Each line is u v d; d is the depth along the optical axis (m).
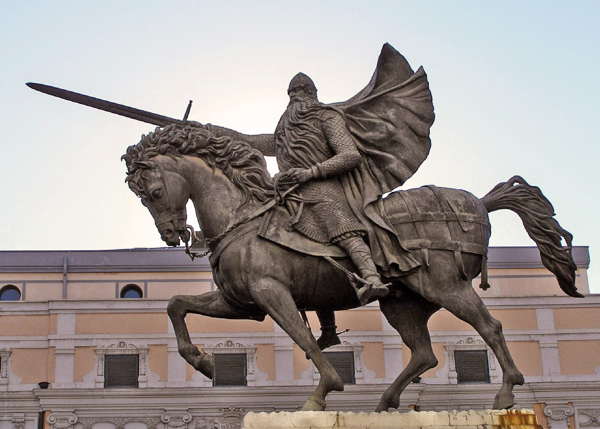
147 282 27.23
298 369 25.44
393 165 6.56
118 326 25.50
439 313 25.92
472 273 6.46
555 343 26.12
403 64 6.85
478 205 6.57
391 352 25.64
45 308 25.59
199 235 6.62
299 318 6.10
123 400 24.77
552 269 6.76
